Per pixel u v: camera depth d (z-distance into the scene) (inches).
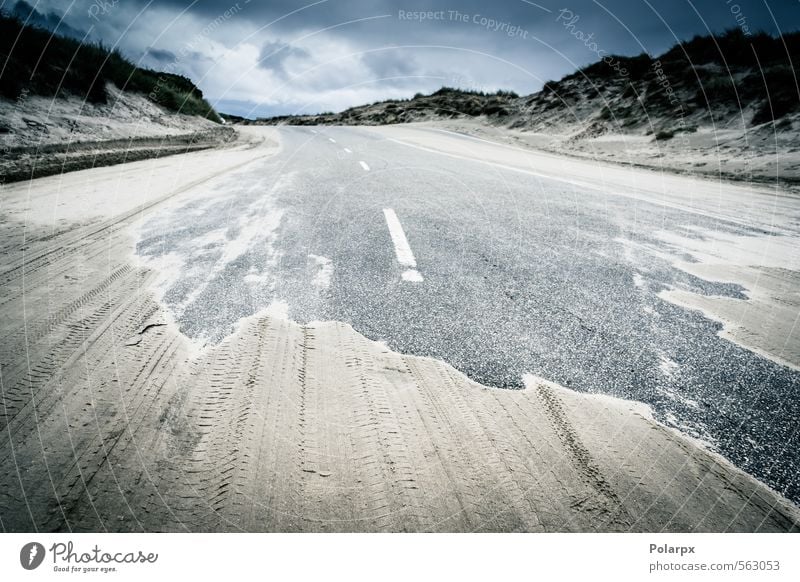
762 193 223.8
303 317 78.4
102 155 263.6
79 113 324.8
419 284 92.2
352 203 161.5
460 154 378.3
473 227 134.8
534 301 86.0
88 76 348.8
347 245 114.7
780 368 65.8
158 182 196.9
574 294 89.5
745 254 117.4
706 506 44.9
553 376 63.7
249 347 69.4
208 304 82.3
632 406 58.0
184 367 64.3
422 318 78.6
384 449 51.4
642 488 46.8
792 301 88.5
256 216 140.7
